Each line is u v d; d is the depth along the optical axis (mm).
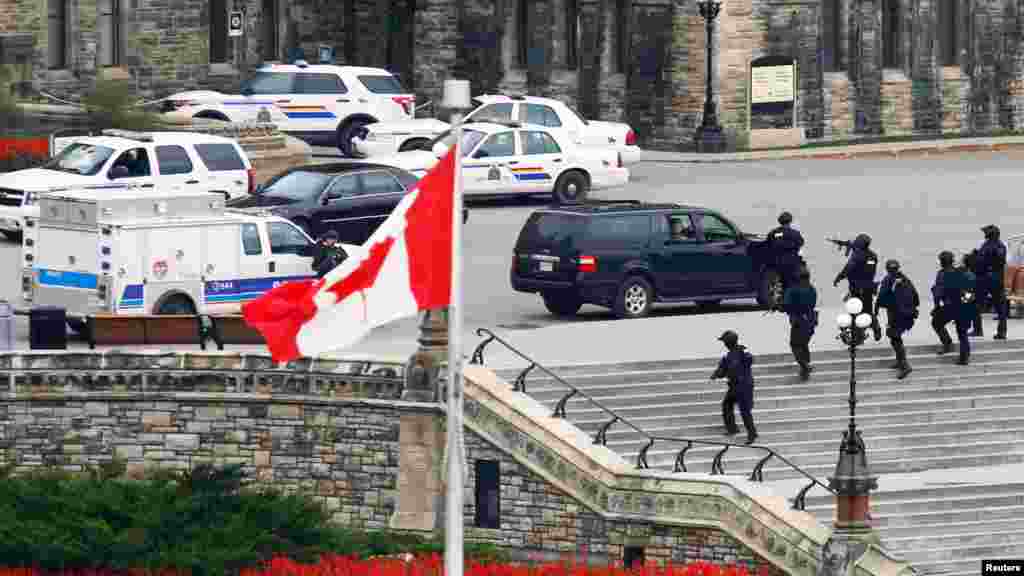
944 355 134500
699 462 122688
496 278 152750
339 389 122125
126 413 124500
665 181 195625
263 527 114438
